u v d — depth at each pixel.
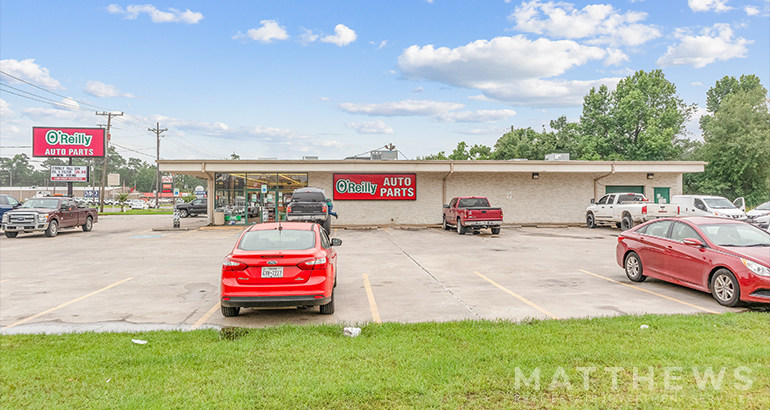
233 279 6.70
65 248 17.19
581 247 16.66
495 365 4.77
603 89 49.25
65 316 7.34
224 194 27.98
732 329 6.05
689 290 9.05
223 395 4.07
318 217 20.12
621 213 23.45
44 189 124.31
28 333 6.35
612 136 46.38
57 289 9.49
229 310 7.12
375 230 25.22
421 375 4.53
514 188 29.58
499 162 27.28
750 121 43.34
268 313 7.50
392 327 6.38
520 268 11.90
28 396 4.09
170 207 81.06
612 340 5.63
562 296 8.59
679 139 53.06
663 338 5.68
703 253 8.13
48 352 5.34
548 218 29.75
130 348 5.47
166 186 107.69
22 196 121.56
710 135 45.88
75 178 37.72
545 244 17.75
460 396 4.05
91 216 26.30
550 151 56.59
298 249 7.05
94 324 6.87
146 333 6.19
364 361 4.96
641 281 9.86
